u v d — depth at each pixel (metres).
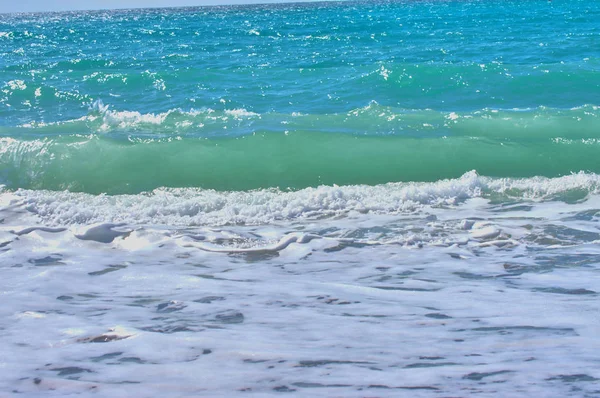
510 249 6.20
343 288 5.05
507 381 3.03
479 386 2.98
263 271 5.64
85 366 3.40
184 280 5.33
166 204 7.71
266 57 22.00
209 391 3.01
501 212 7.38
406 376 3.14
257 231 6.86
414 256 6.04
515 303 4.57
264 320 4.21
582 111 11.80
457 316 4.27
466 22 35.38
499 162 9.48
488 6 59.06
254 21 46.28
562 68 16.11
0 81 16.72
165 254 6.15
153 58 22.66
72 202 7.80
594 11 41.84
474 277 5.38
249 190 8.67
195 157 9.64
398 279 5.33
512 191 8.09
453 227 6.88
